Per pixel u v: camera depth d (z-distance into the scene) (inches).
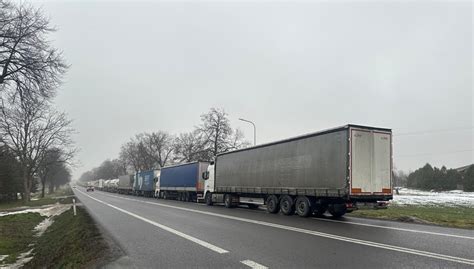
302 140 676.7
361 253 303.6
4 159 1854.1
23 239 621.9
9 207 1542.8
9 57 647.1
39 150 1878.7
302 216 659.4
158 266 271.4
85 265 297.7
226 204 973.2
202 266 267.7
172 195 1616.6
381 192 595.2
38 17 660.1
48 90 698.2
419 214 704.4
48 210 1272.1
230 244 357.1
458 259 278.1
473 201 1362.0
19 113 941.8
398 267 254.5
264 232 440.5
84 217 677.9
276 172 743.1
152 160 3676.2
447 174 3238.2
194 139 2425.0
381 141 607.2
